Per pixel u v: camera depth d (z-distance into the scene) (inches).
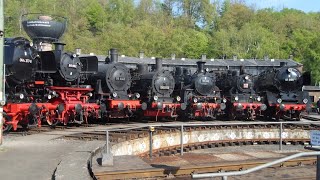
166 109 866.1
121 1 3474.4
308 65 2605.8
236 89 1019.9
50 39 805.2
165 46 2807.6
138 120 899.4
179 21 3695.9
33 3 2802.7
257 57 2824.8
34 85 646.5
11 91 586.6
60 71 685.9
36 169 312.2
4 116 559.8
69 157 352.2
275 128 753.0
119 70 826.2
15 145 439.2
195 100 914.7
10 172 301.0
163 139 623.5
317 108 1395.2
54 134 548.4
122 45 2642.7
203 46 3011.8
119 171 309.3
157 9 3754.9
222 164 359.3
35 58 625.0
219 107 940.0
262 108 951.0
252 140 741.3
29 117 600.1
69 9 3041.3
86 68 779.4
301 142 759.7
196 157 418.3
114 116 811.4
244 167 366.6
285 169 371.6
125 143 510.9
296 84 978.7
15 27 2479.1
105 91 819.4
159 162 384.2
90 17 3282.5
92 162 345.7
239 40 2970.0
